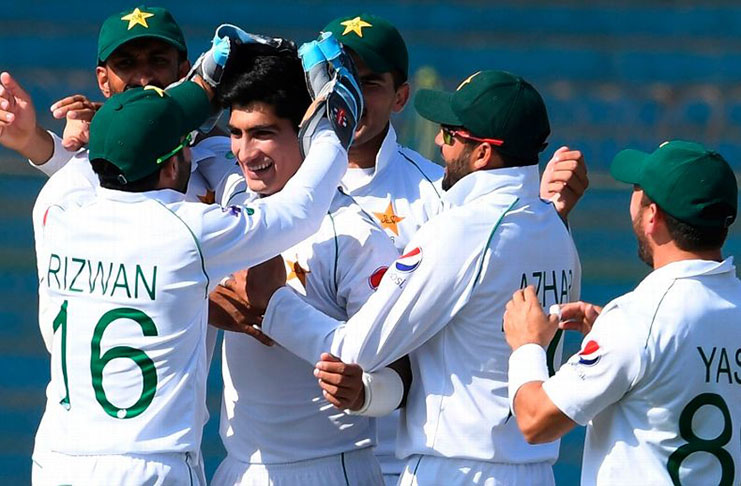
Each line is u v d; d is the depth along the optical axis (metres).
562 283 12.38
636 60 52.88
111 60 14.36
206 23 53.59
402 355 11.91
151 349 11.37
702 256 10.73
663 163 10.66
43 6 53.12
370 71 14.45
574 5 54.66
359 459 13.11
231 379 13.07
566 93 51.53
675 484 10.44
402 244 15.12
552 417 10.54
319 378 11.67
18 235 41.16
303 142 12.32
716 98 51.47
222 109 12.80
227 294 12.52
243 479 12.97
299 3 54.19
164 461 11.40
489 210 11.89
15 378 33.78
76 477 11.32
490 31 54.00
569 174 13.58
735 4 54.34
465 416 11.90
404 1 54.38
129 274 11.34
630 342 10.29
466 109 11.90
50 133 15.24
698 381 10.40
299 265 12.73
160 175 11.61
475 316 11.84
